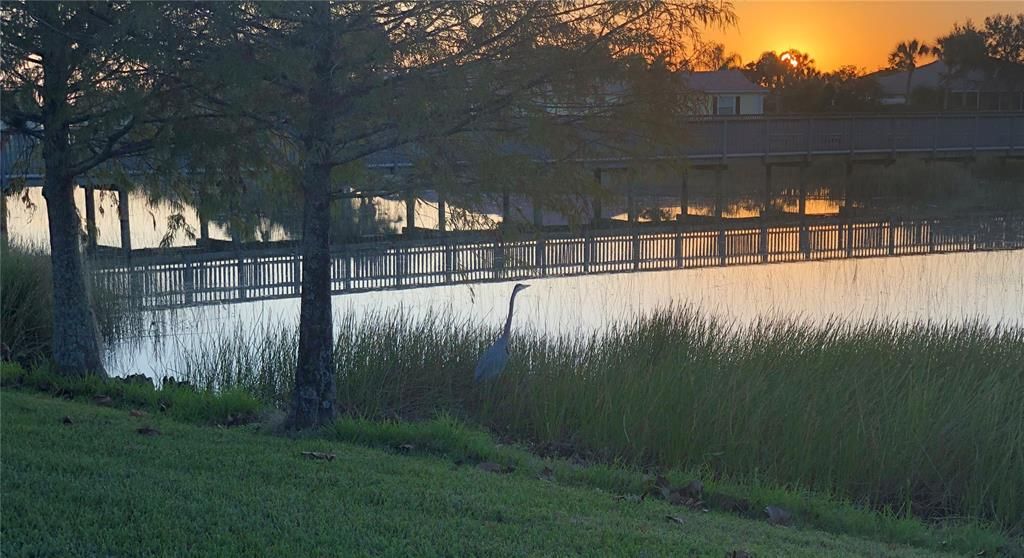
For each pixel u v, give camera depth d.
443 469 8.01
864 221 30.69
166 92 8.77
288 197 10.39
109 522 5.79
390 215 31.27
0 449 7.31
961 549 7.46
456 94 7.99
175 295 18.52
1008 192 40.91
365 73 8.44
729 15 8.28
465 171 8.66
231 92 8.30
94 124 9.24
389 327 12.26
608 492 8.02
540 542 5.93
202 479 6.87
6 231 16.16
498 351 10.62
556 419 10.43
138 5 8.16
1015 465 8.50
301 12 8.08
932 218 32.19
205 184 9.72
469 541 5.84
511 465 8.71
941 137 40.59
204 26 8.17
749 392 9.73
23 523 5.64
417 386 11.59
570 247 23.58
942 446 8.93
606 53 8.16
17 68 10.13
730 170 48.66
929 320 13.04
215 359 12.44
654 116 8.40
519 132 8.48
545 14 8.11
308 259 9.31
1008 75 54.69
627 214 33.38
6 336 13.02
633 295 20.25
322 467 7.55
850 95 57.38
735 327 15.88
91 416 8.97
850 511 7.97
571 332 15.09
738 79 51.03
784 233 28.42
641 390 10.14
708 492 8.08
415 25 8.22
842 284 22.45
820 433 9.14
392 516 6.29
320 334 9.40
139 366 13.77
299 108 8.31
